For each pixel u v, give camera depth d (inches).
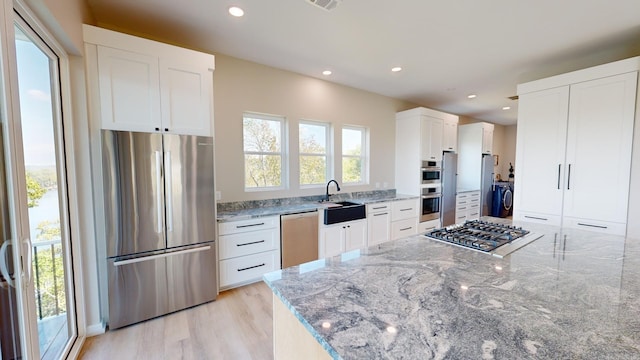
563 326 29.5
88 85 76.9
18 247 44.5
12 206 43.6
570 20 88.1
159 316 88.0
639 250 57.5
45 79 64.6
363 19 88.9
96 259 79.3
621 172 98.0
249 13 85.9
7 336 43.7
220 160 120.2
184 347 73.6
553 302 34.9
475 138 234.7
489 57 118.6
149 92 85.1
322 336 28.1
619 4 78.7
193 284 93.9
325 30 96.9
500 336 27.8
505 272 45.2
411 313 32.4
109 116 79.5
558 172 113.4
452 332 28.5
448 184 195.9
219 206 120.6
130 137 80.7
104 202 78.0
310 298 36.5
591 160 104.7
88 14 81.1
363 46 108.7
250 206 129.3
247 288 108.8
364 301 35.5
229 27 94.9
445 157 192.1
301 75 144.1
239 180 126.3
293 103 141.6
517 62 124.3
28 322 45.8
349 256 54.1
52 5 55.1
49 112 66.3
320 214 130.8
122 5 81.7
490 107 218.8
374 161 180.7
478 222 83.4
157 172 85.3
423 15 86.4
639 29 93.2
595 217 104.3
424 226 182.9
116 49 79.9
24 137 55.5
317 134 157.3
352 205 144.9
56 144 69.3
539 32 96.3
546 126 116.5
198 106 94.3
